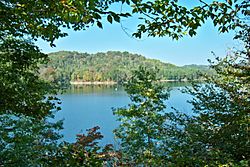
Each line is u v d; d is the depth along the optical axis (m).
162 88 15.85
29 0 3.26
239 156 6.65
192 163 5.63
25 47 5.41
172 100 32.16
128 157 14.36
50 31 4.16
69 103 72.62
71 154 4.07
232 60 8.35
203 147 6.90
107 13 3.01
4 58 5.32
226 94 7.90
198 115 8.26
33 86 5.55
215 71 8.77
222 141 6.82
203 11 3.49
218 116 7.36
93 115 53.56
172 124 8.38
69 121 46.78
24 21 4.25
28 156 8.19
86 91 108.94
